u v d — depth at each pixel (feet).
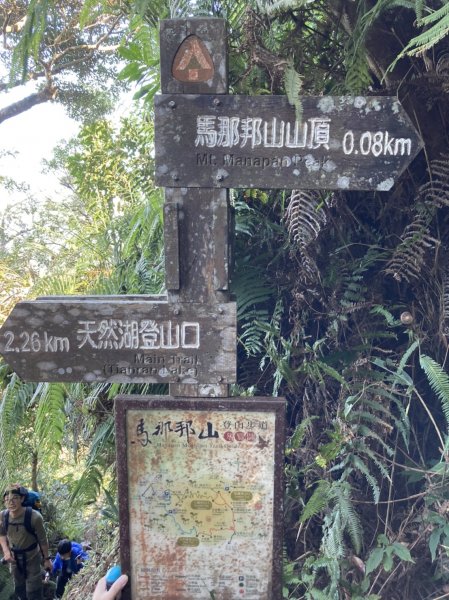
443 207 5.66
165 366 4.62
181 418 4.63
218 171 4.42
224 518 4.69
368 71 5.50
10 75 5.50
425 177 5.67
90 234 10.74
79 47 16.22
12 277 12.30
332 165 4.38
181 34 4.28
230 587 4.74
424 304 5.90
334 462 5.93
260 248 6.31
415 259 5.31
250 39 4.85
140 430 4.65
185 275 4.54
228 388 4.63
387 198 5.89
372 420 5.43
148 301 4.64
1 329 4.62
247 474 4.65
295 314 6.23
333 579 5.31
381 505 5.99
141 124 11.09
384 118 4.33
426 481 5.81
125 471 4.68
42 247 13.21
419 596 5.76
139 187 11.18
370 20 4.71
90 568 8.66
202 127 4.37
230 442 4.63
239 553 4.72
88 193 12.74
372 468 5.94
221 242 4.49
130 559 4.76
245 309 6.37
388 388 5.52
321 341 5.80
